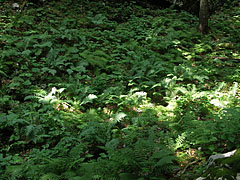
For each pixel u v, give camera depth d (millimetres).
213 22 15906
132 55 10508
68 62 9445
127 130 5965
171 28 13141
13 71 8602
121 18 14906
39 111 6801
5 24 11039
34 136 5957
